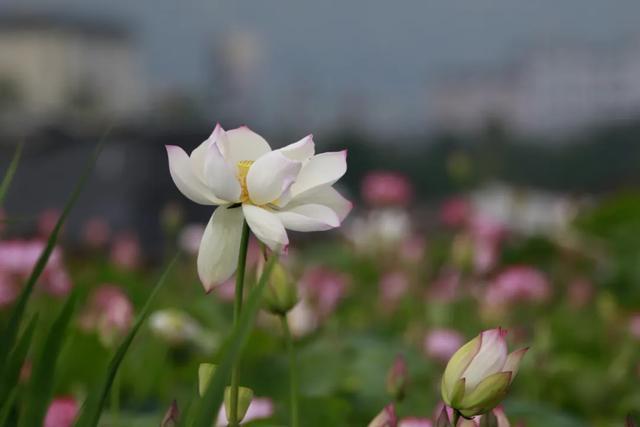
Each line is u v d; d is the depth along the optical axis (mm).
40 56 122688
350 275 9469
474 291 5992
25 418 1997
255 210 2002
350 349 3949
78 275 6414
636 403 4258
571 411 4426
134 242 9672
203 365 2020
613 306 5883
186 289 7605
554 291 7891
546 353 4512
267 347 3904
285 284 2277
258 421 2842
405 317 7207
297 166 2004
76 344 3660
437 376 4023
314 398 3094
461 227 9203
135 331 1923
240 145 2105
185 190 2027
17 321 1986
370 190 9539
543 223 8734
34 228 7652
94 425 1904
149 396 3785
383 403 3584
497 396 1988
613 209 8242
